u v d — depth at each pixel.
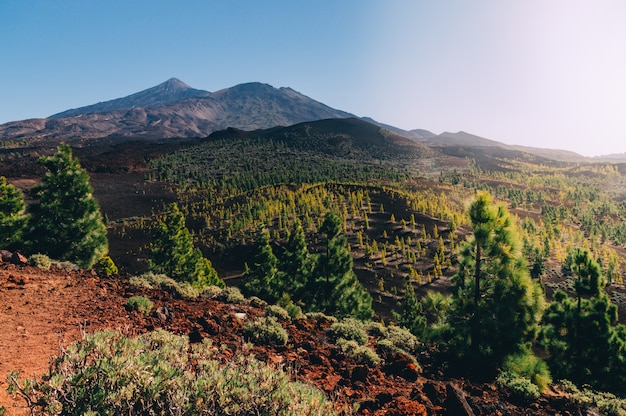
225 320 9.54
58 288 10.05
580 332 14.62
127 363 3.30
